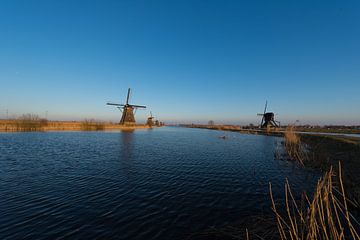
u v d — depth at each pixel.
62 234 7.52
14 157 21.28
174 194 11.74
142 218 8.82
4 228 7.88
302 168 18.08
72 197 11.05
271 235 7.12
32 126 56.38
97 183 13.47
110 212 9.36
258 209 9.70
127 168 17.64
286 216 8.75
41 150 25.80
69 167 17.59
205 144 37.66
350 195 10.32
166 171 16.88
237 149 31.06
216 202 10.62
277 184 13.71
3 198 10.75
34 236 7.38
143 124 109.75
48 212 9.27
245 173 16.58
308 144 33.62
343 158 18.70
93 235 7.48
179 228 8.00
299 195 11.59
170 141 42.16
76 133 54.09
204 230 7.82
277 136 57.69
